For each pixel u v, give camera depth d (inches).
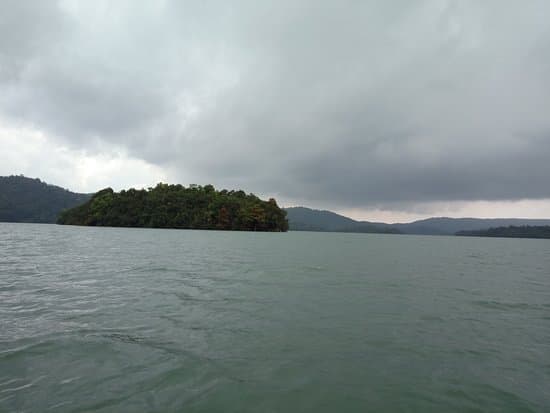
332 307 415.2
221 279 595.8
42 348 259.1
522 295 540.4
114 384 206.5
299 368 238.7
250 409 185.3
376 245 2068.2
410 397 204.1
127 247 1258.0
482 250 1841.8
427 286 595.2
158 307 389.4
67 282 525.0
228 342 284.7
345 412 186.5
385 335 315.3
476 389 215.9
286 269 763.4
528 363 259.3
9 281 520.4
